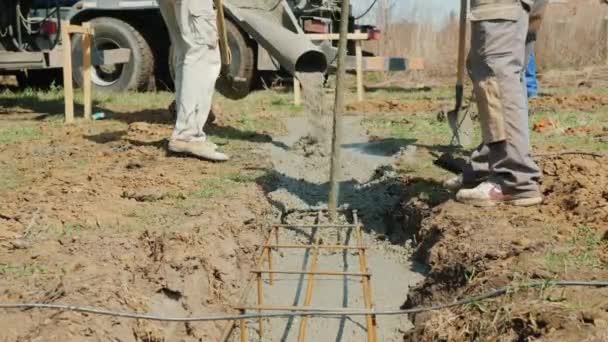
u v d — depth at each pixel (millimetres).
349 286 5363
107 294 4211
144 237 5047
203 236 5148
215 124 9328
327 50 11914
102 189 6102
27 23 12445
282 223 6320
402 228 6188
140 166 6996
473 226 5086
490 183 5488
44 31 12680
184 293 4719
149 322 4242
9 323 3834
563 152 7004
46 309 3922
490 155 5441
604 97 11812
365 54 15430
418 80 18562
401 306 5059
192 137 7340
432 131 9039
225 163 7293
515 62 5199
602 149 7367
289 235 6141
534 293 3846
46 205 5570
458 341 3855
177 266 4789
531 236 4762
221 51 8250
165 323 4430
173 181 6438
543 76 17734
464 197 5559
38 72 14703
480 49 5227
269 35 8414
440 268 4883
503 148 5332
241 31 12953
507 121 5270
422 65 12820
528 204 5398
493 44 5152
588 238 4625
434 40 20625
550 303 3676
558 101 11508
